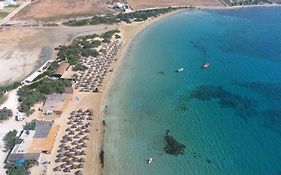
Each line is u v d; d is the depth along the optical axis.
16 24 175.50
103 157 81.12
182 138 89.19
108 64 129.12
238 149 85.44
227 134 91.06
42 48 146.00
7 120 93.12
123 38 157.25
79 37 157.75
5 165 77.06
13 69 125.88
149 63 132.62
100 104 103.00
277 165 80.44
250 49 149.62
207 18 192.25
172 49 147.25
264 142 88.19
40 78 116.12
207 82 119.00
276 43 157.12
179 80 120.00
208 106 103.62
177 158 81.75
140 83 116.88
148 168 78.38
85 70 123.31
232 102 105.94
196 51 145.88
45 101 101.44
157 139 88.56
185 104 104.75
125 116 98.00
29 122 91.81
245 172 77.94
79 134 88.31
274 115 99.31
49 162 78.19
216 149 85.25
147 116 98.44
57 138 86.25
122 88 113.00
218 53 144.62
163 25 176.62
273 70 128.88
